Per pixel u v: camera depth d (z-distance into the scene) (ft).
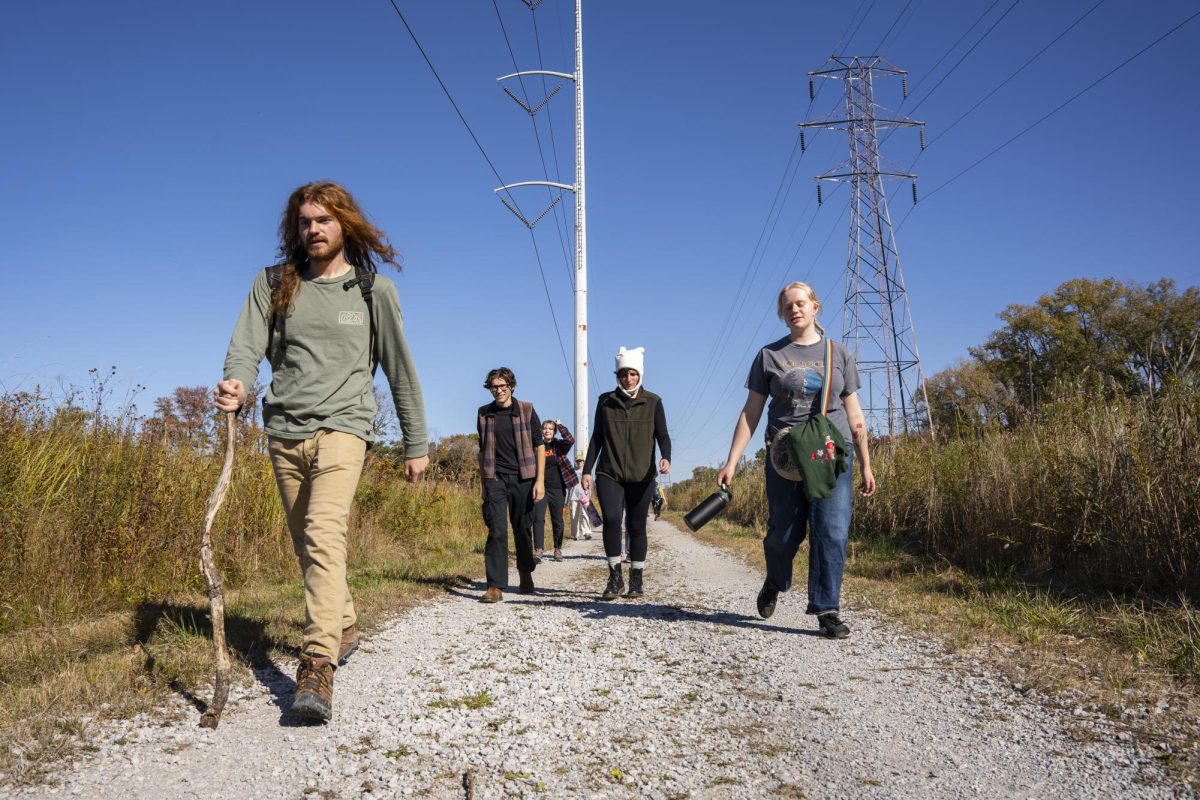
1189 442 17.88
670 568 30.96
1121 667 12.54
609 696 11.85
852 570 26.53
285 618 16.21
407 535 34.88
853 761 9.27
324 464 11.12
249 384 10.96
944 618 17.20
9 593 14.93
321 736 9.84
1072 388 25.41
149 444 20.10
